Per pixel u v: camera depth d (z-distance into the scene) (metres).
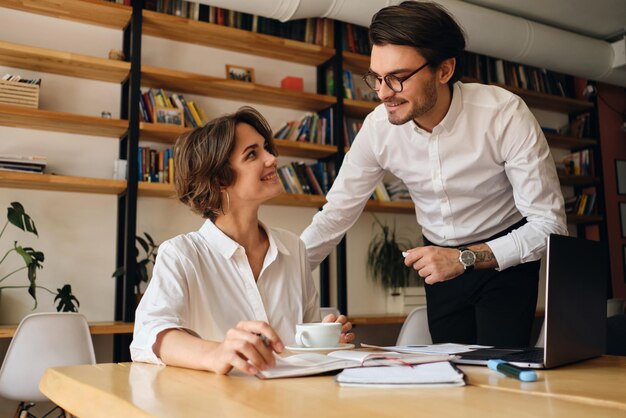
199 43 3.97
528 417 0.58
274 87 3.89
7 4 3.40
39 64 3.39
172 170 3.54
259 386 0.79
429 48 1.55
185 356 0.97
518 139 1.72
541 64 4.82
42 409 3.31
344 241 4.12
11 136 3.39
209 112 3.98
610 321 1.78
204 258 1.41
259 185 1.45
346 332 1.31
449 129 1.77
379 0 3.88
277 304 1.47
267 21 3.99
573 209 5.39
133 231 3.33
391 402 0.66
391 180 4.54
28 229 3.12
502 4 4.62
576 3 4.66
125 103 3.63
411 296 4.38
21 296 3.32
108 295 3.54
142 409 0.63
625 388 0.78
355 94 4.31
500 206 1.88
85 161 3.57
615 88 5.71
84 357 2.76
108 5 3.43
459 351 1.14
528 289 1.82
